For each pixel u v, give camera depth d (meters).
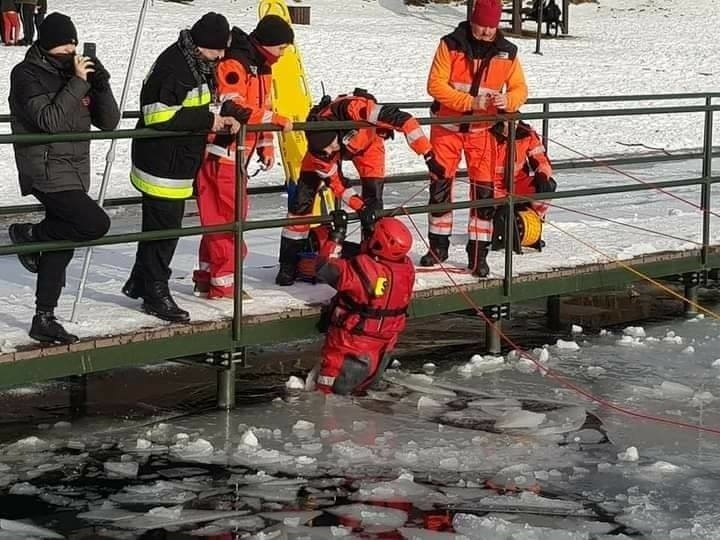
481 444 6.85
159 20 32.38
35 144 6.52
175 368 8.41
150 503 5.92
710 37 39.19
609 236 10.85
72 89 6.41
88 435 6.92
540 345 9.15
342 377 7.69
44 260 6.67
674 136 23.38
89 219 6.63
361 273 7.52
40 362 6.58
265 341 7.56
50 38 6.46
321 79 27.50
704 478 6.38
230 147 7.67
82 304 7.77
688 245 10.41
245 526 5.66
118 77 25.05
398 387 7.95
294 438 6.89
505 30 38.16
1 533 5.52
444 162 9.11
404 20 38.59
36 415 7.28
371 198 8.30
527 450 6.75
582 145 21.98
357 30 34.84
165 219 7.26
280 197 15.35
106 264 9.55
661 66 33.19
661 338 9.35
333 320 7.70
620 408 7.57
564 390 7.94
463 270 9.09
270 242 10.91
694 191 15.24
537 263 9.44
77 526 5.63
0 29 28.00
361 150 8.25
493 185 9.05
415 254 9.82
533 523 5.76
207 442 6.71
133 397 7.68
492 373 8.33
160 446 6.74
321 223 7.82
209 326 7.30
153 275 7.32
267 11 10.18
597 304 10.65
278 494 6.05
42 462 6.46
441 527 5.68
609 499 6.07
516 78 8.96
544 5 37.81
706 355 8.84
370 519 5.75
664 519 5.83
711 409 7.57
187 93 7.09
